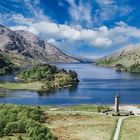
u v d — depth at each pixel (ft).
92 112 422.00
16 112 351.67
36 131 262.47
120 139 280.10
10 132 287.89
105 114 404.57
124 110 452.76
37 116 350.84
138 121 358.02
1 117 307.58
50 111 426.51
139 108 498.28
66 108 475.31
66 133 295.89
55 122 343.46
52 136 264.11
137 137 286.66
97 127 322.55
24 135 278.46
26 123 295.07
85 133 297.74
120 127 324.39
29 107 372.17
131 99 638.53
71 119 361.30
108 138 283.18
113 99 643.04
